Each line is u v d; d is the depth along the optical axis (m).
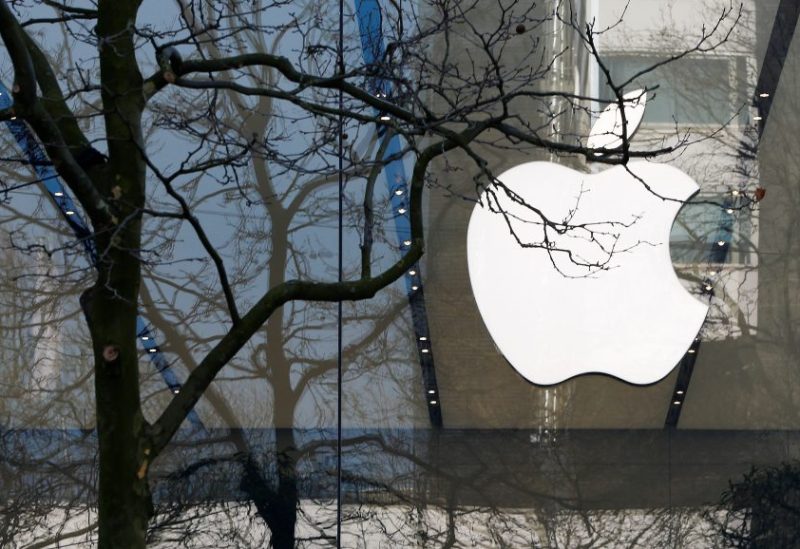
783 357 9.60
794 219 9.77
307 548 9.27
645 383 9.15
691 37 9.95
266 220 9.65
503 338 9.27
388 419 9.48
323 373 9.51
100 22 6.12
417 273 9.62
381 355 9.54
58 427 9.34
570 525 9.37
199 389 6.06
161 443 5.92
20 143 9.55
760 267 9.72
